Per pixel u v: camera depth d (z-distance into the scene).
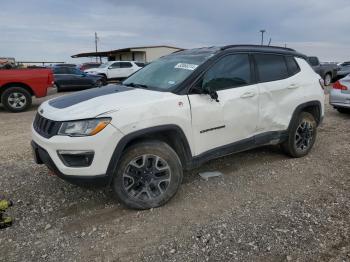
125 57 43.81
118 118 3.26
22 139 6.71
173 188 3.66
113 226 3.31
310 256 2.79
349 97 8.50
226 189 4.09
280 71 4.80
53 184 4.29
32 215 3.53
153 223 3.35
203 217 3.44
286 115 4.81
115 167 3.33
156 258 2.82
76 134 3.18
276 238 3.04
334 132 6.96
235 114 4.11
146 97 3.56
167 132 3.64
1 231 3.23
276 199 3.81
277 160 5.10
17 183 4.33
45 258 2.84
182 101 3.66
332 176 4.46
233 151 4.25
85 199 3.88
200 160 3.91
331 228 3.18
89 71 23.52
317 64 18.98
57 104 3.67
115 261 2.79
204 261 2.76
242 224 3.28
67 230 3.25
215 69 4.02
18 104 10.77
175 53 4.86
